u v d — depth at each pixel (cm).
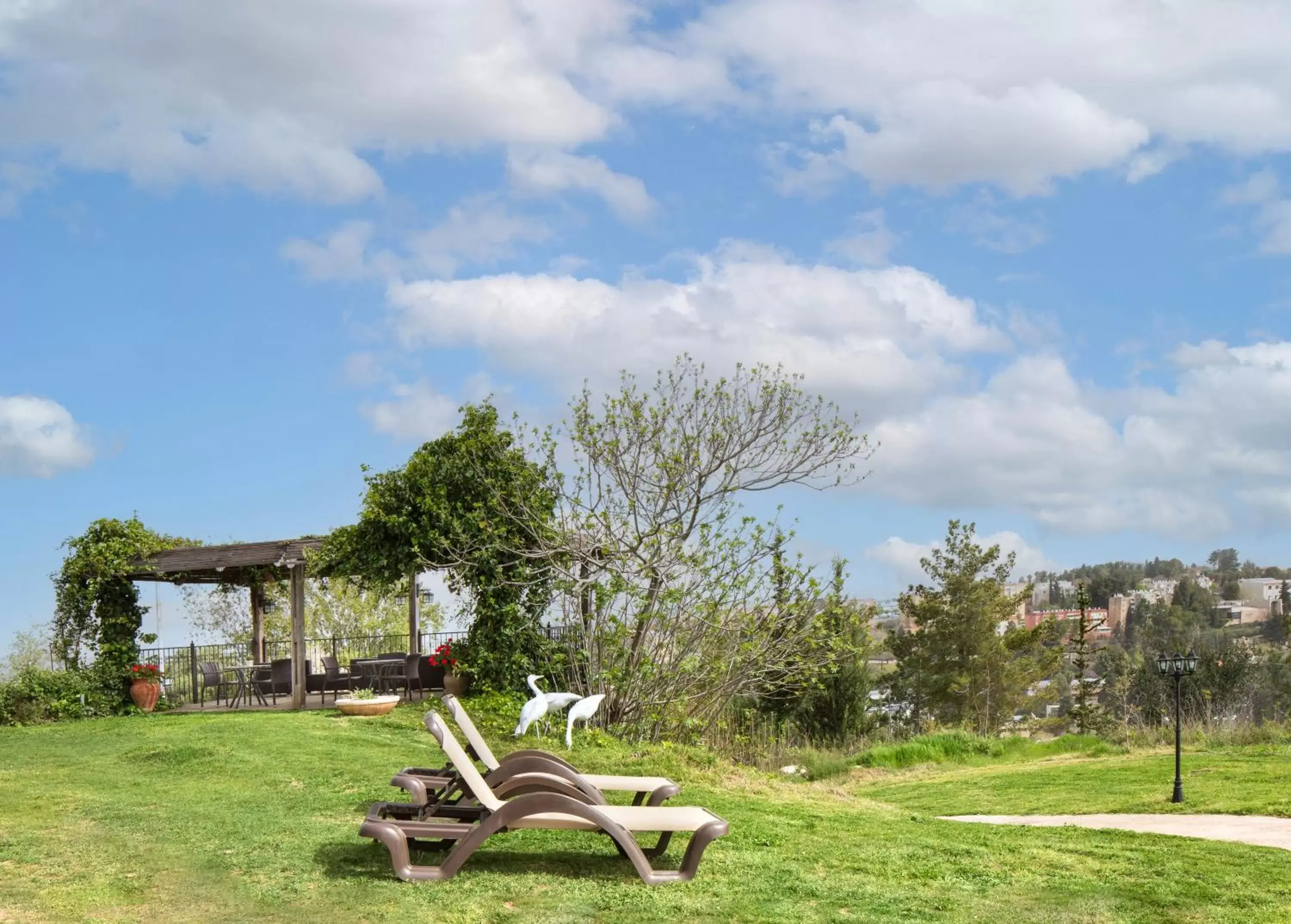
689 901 586
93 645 2020
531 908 566
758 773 1273
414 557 1792
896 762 1941
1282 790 1189
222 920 538
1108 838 856
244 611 3438
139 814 797
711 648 1571
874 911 585
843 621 1720
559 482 1738
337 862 648
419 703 1747
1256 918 586
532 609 1725
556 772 696
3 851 671
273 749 1188
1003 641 3481
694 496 1611
